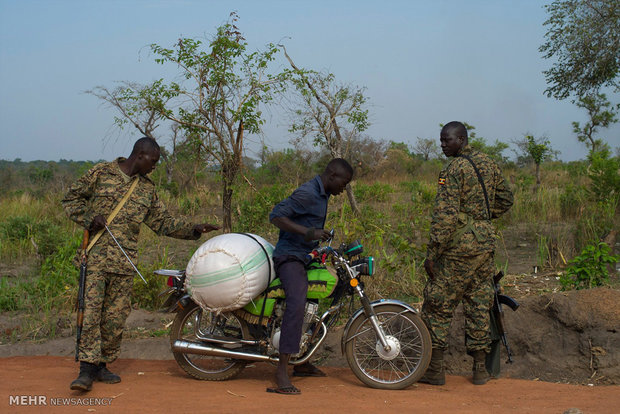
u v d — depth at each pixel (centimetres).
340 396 429
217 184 1686
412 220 1004
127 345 595
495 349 489
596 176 1227
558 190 1459
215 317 479
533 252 927
